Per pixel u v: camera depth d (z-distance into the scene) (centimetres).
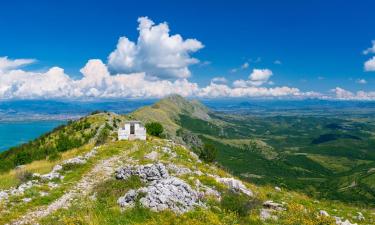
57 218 2588
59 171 4309
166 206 2662
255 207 3006
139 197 2808
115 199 2978
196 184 3331
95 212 2680
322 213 3247
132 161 5125
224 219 2631
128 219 2536
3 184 3875
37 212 2789
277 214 3000
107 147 6372
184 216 2517
